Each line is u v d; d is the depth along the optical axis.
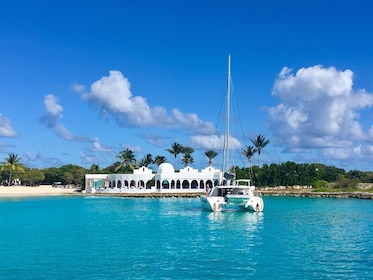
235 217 58.41
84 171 173.88
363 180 163.75
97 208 76.44
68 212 67.88
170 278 24.91
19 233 42.69
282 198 106.00
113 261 29.17
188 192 117.19
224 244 36.00
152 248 34.00
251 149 145.25
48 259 29.75
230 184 70.50
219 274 25.83
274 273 26.06
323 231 44.44
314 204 85.94
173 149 161.88
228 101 71.94
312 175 129.50
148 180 123.62
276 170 126.69
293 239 38.84
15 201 98.12
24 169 181.25
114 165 178.38
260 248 34.12
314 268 27.31
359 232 43.81
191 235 41.19
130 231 44.16
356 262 29.06
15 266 27.70
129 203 90.12
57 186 172.88
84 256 30.78
